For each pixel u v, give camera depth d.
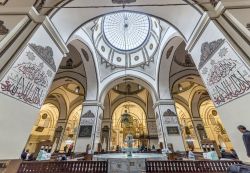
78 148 9.44
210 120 17.38
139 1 5.57
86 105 10.85
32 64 4.07
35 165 4.68
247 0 4.14
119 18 12.84
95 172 4.85
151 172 4.90
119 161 5.16
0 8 4.29
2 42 3.69
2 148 3.23
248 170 2.93
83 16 5.80
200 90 14.46
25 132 3.78
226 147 15.64
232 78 3.68
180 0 5.09
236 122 3.58
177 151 8.55
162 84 11.19
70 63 11.71
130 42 13.39
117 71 12.70
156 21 10.99
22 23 4.15
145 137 15.05
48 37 4.69
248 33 3.65
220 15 4.22
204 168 4.77
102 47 12.45
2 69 3.39
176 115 10.19
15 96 3.58
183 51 10.90
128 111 19.98
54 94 15.34
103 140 14.40
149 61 12.34
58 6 4.91
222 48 3.94
